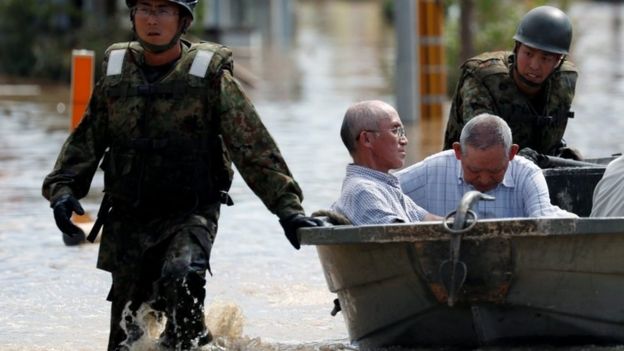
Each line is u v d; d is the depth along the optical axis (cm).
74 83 2834
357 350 1680
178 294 1509
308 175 3616
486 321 1545
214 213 1584
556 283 1530
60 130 4872
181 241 1536
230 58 1570
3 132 4781
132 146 1549
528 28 1961
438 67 5247
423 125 4975
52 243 2655
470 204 1464
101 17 7738
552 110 2020
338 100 6078
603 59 8650
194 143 1552
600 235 1509
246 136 1539
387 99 6062
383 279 1561
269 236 2730
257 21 11600
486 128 1645
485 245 1485
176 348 1548
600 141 4359
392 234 1473
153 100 1545
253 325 1897
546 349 1588
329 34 12275
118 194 1564
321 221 1525
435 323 1570
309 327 1886
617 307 1581
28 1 7512
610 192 1759
